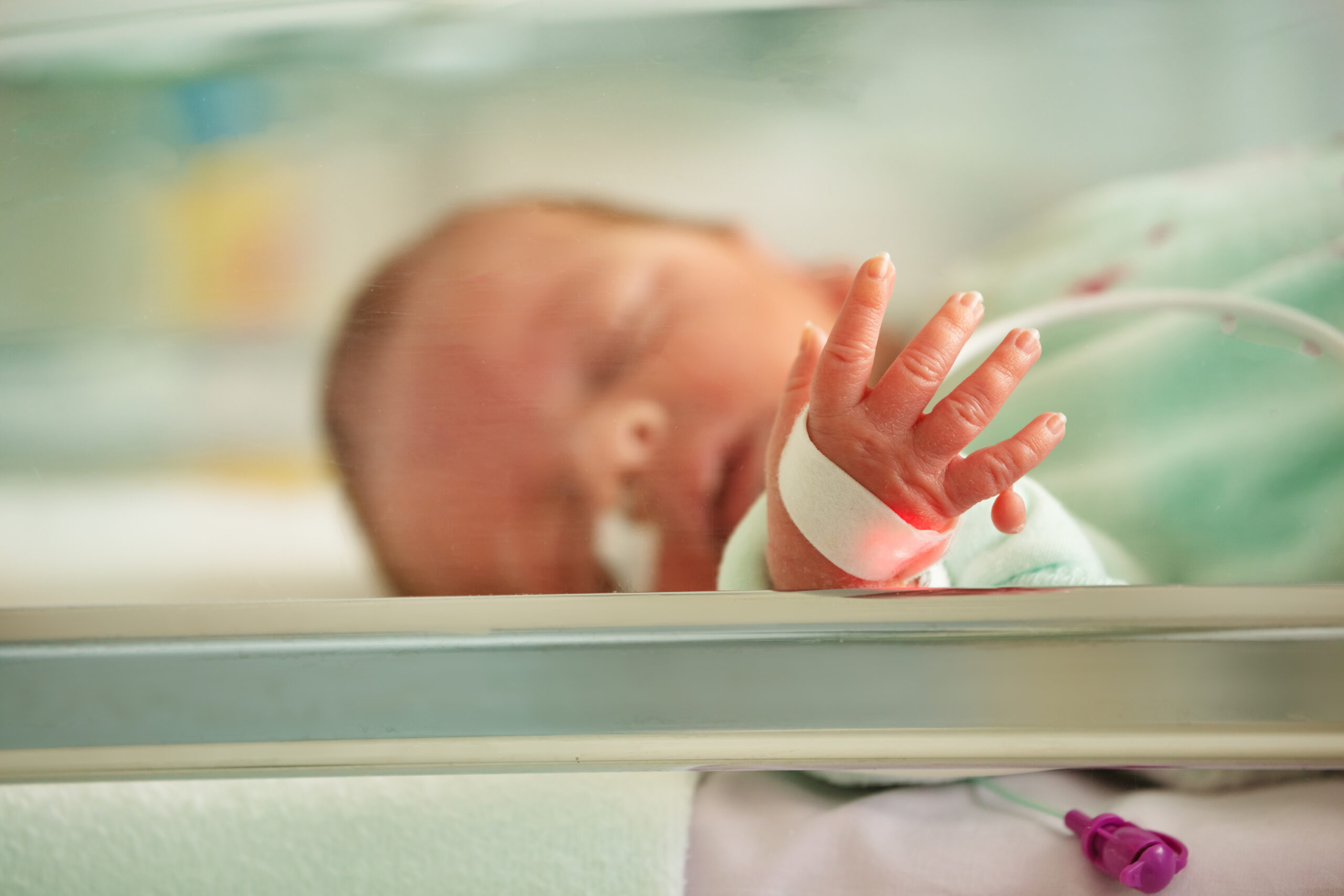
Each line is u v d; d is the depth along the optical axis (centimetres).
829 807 68
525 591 71
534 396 79
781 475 66
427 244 83
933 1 88
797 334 84
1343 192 84
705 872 62
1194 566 71
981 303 62
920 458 60
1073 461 77
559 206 85
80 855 56
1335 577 68
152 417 75
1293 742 48
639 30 87
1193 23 87
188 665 51
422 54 86
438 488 75
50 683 51
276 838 57
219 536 72
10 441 73
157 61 85
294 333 79
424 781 58
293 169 83
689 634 50
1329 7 86
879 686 49
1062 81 88
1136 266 85
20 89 84
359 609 52
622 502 76
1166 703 49
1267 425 77
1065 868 60
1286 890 57
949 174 87
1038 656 49
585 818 58
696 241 85
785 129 86
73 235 79
